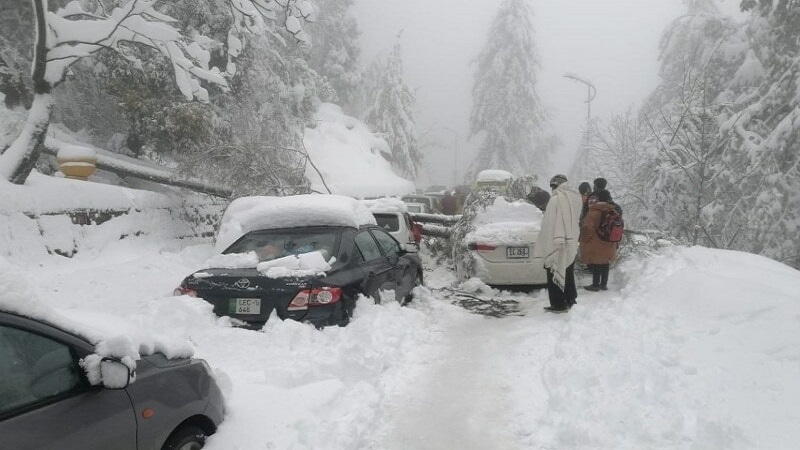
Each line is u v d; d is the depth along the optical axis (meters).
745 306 5.90
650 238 10.76
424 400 4.82
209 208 13.99
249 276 5.71
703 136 14.06
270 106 20.34
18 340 2.56
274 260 5.91
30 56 17.55
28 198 9.27
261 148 12.69
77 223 10.08
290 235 6.64
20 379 2.51
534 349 6.09
